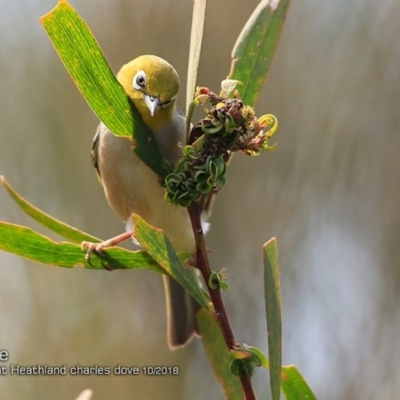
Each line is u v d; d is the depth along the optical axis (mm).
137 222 3682
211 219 12656
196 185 3732
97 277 13297
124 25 12773
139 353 13000
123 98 3893
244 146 3758
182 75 12562
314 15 12820
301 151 12547
